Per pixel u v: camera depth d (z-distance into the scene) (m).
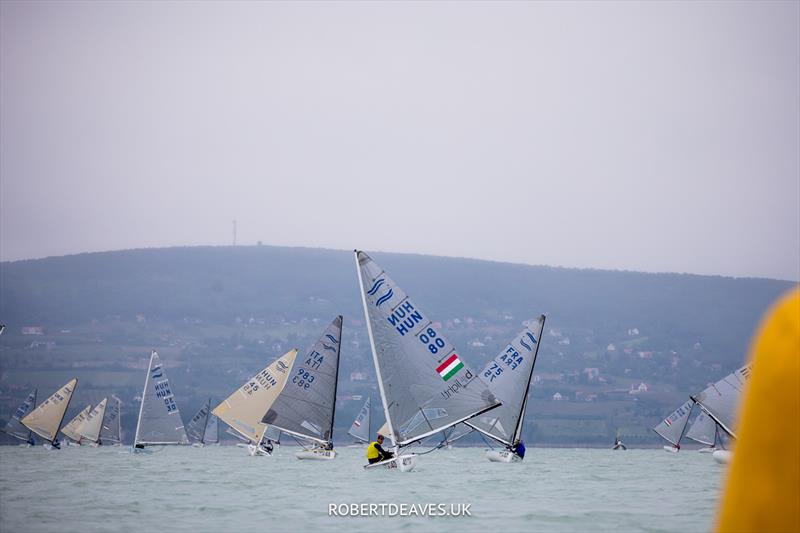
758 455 4.37
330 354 129.75
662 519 48.00
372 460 91.69
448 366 80.50
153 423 164.75
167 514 49.50
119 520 46.50
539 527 44.41
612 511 52.56
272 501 57.72
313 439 130.50
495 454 131.75
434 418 81.12
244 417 153.38
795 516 4.25
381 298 80.88
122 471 101.50
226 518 47.66
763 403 4.38
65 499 59.03
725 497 4.58
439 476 88.94
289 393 128.62
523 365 130.62
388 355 81.12
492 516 49.09
